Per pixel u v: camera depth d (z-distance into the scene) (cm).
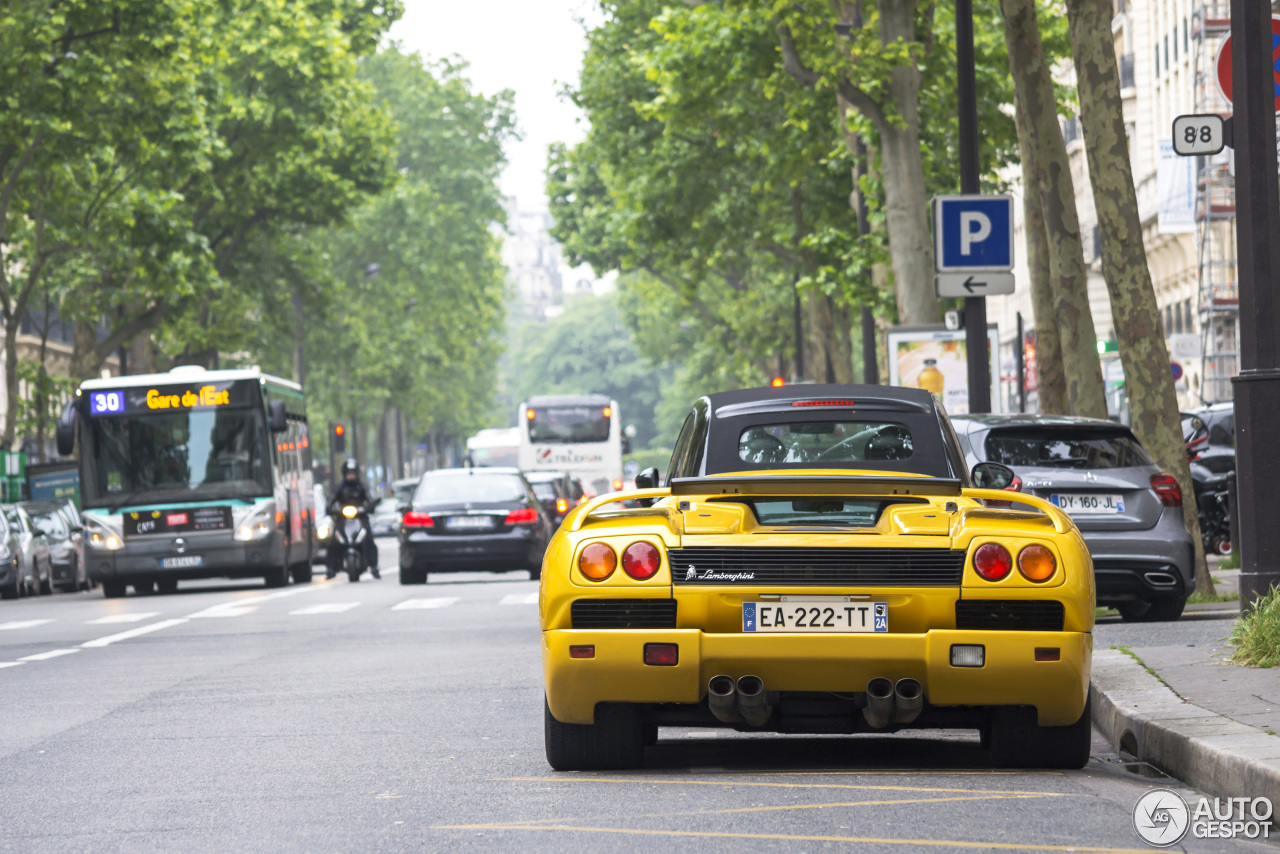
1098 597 2717
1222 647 2059
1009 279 3778
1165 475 2712
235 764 1662
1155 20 10625
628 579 1413
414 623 3597
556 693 1442
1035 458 2695
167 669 2742
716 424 1670
